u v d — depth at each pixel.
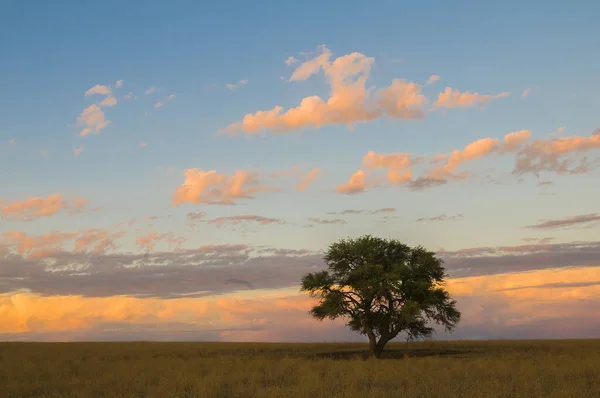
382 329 59.81
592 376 26.94
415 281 58.62
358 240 61.31
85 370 34.31
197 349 70.00
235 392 22.36
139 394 22.89
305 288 61.12
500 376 27.41
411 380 25.50
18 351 61.62
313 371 31.58
